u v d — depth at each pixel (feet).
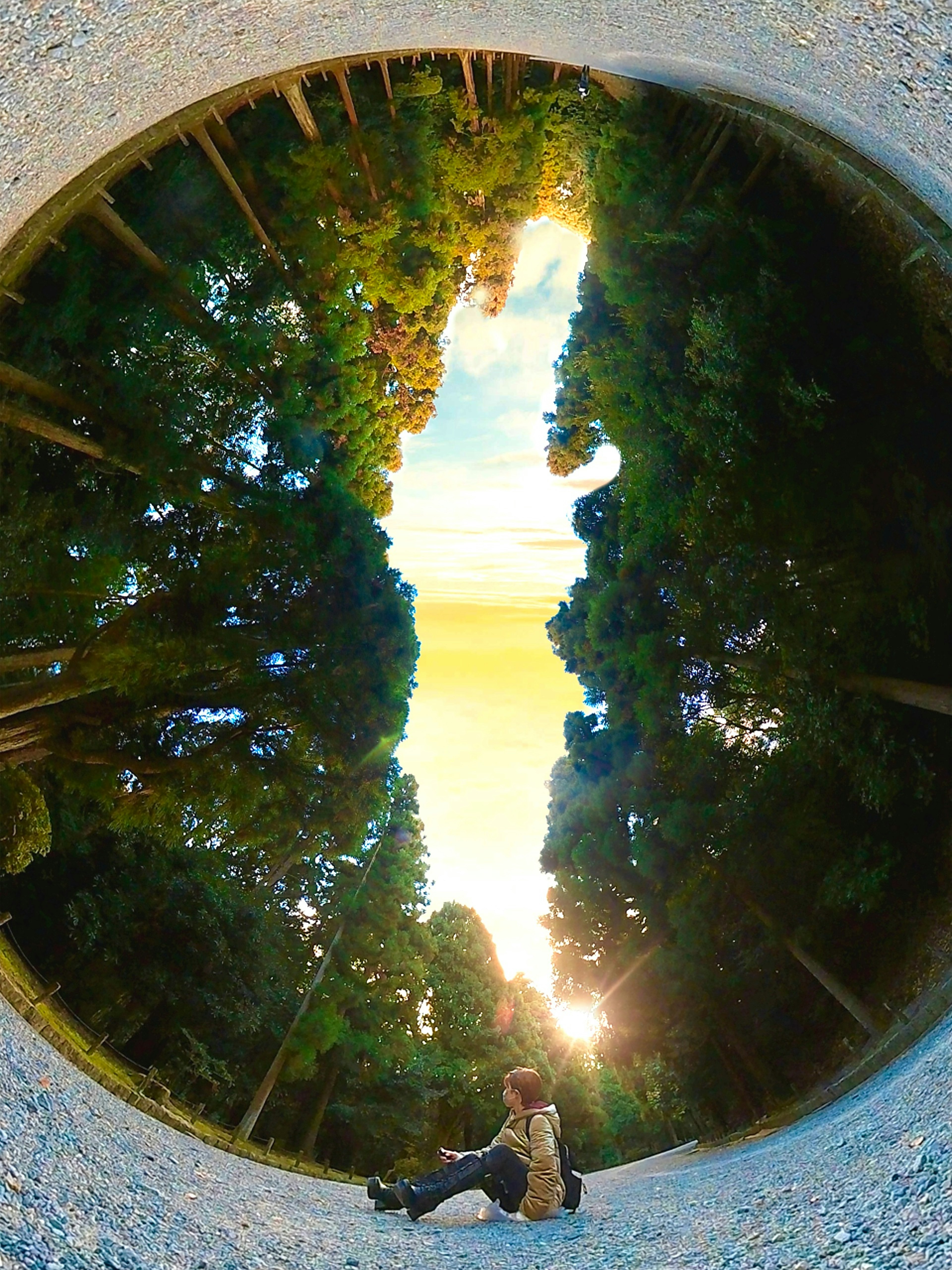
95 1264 10.15
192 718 41.04
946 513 33.65
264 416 45.03
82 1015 43.04
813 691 39.24
